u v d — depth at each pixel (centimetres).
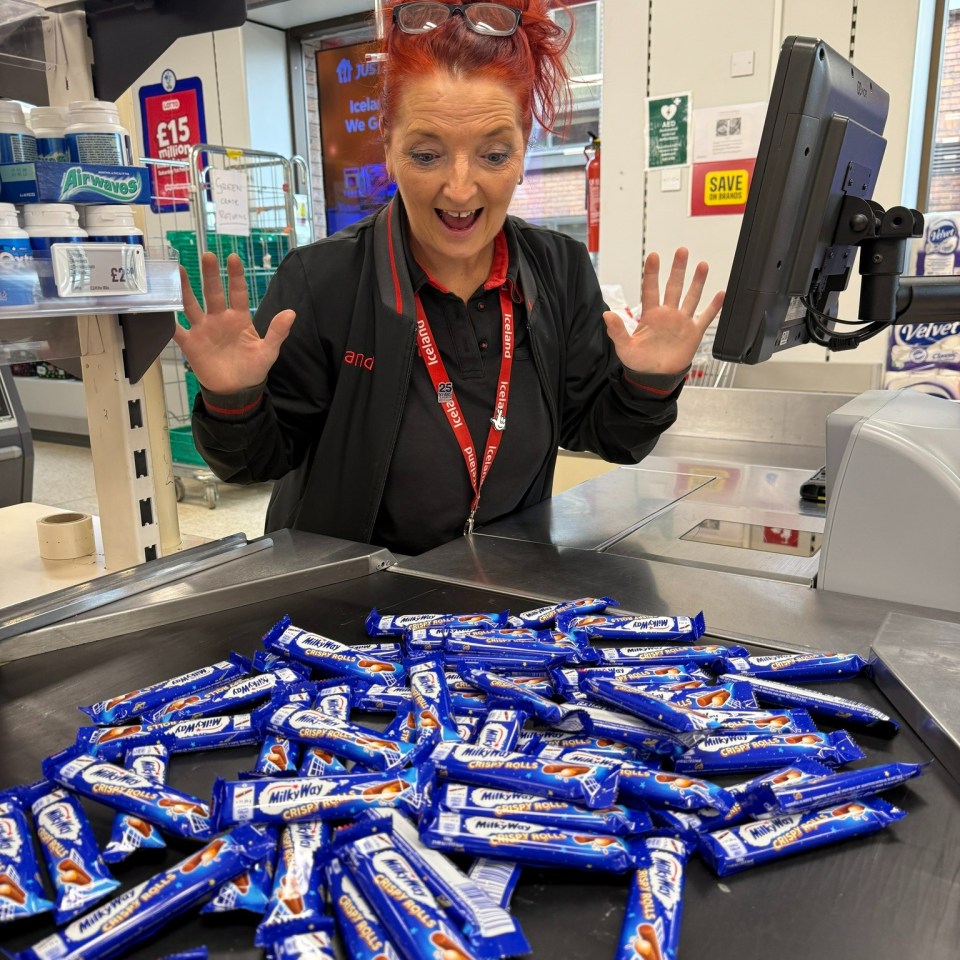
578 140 434
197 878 56
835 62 100
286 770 71
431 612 107
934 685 80
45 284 118
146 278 128
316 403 148
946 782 70
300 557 121
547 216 459
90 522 162
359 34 483
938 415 114
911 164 275
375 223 147
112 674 92
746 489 171
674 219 298
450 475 146
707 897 57
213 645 99
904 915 55
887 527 107
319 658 90
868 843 63
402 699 83
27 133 118
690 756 71
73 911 55
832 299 129
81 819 65
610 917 56
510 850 59
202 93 499
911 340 217
